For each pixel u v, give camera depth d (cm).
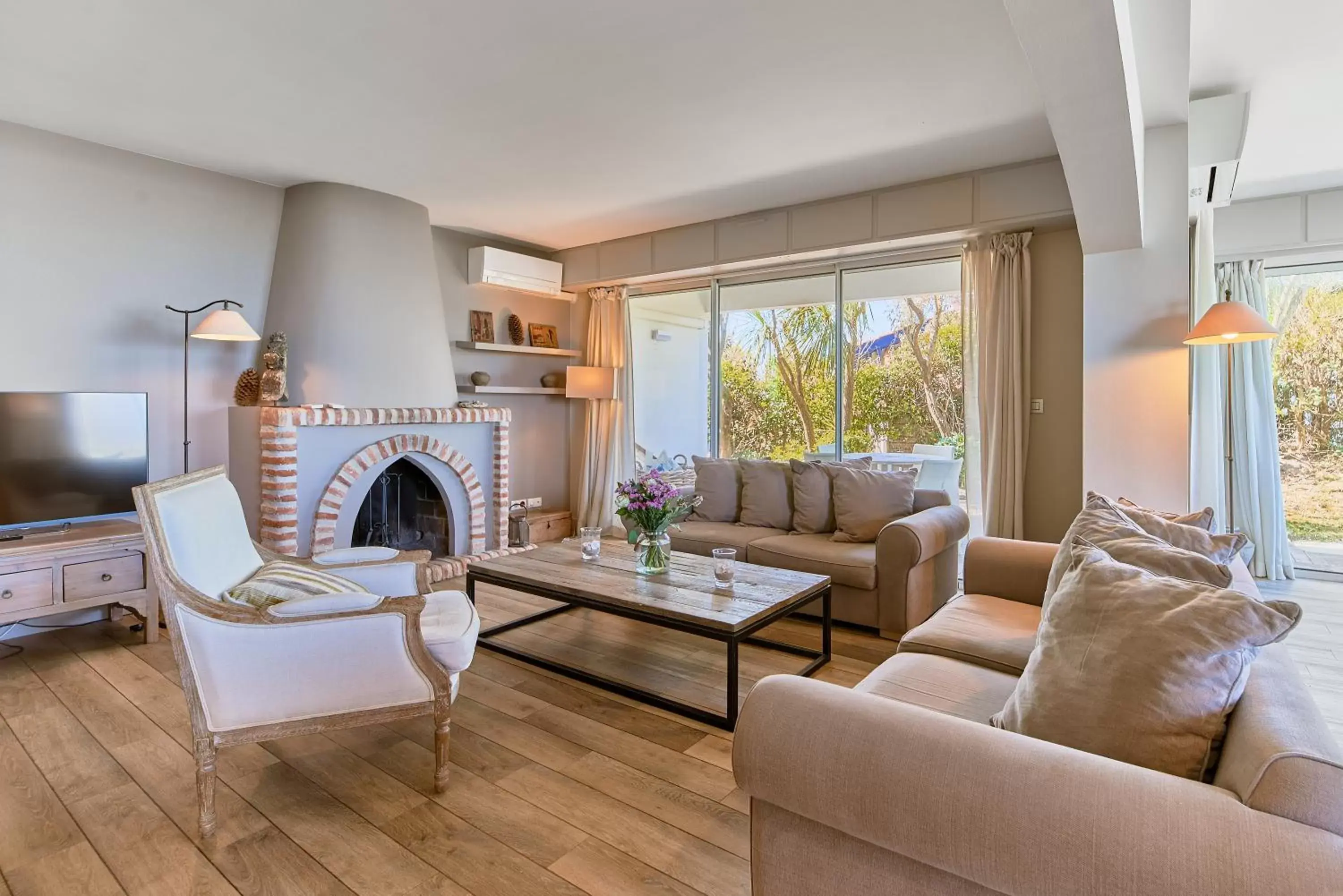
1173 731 119
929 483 494
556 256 656
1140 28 262
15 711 275
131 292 399
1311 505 509
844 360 529
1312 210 468
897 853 121
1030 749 110
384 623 214
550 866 183
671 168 425
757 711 131
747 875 179
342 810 208
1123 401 378
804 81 312
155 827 200
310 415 426
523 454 641
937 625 233
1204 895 90
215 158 408
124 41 276
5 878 178
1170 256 367
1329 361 500
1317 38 291
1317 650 350
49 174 369
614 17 259
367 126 361
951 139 380
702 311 608
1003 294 443
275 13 256
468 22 262
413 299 493
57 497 346
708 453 605
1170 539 211
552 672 320
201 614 197
